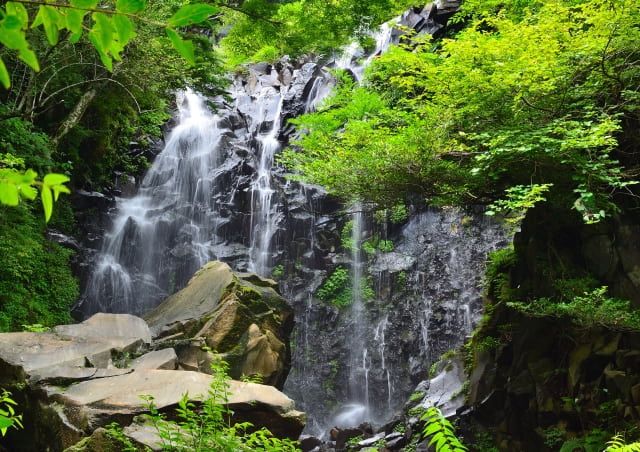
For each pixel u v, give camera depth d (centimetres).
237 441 505
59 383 732
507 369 1152
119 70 1400
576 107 896
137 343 900
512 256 1230
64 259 1480
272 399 711
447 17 1980
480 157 841
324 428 1758
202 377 734
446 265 1820
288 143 2194
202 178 2091
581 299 873
